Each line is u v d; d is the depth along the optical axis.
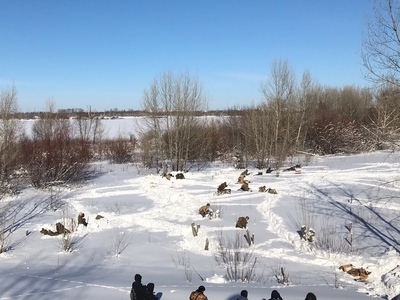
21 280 13.11
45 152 34.03
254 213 23.25
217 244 18.16
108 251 17.38
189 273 14.41
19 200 27.75
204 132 42.53
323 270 15.13
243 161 43.19
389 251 16.52
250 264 15.62
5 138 31.80
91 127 77.06
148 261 16.08
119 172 41.66
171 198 27.53
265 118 43.16
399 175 32.28
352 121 51.25
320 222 20.92
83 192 31.02
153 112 41.53
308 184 31.08
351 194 27.00
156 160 43.06
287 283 13.28
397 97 16.36
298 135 48.34
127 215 23.55
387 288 12.88
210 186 31.70
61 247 17.81
